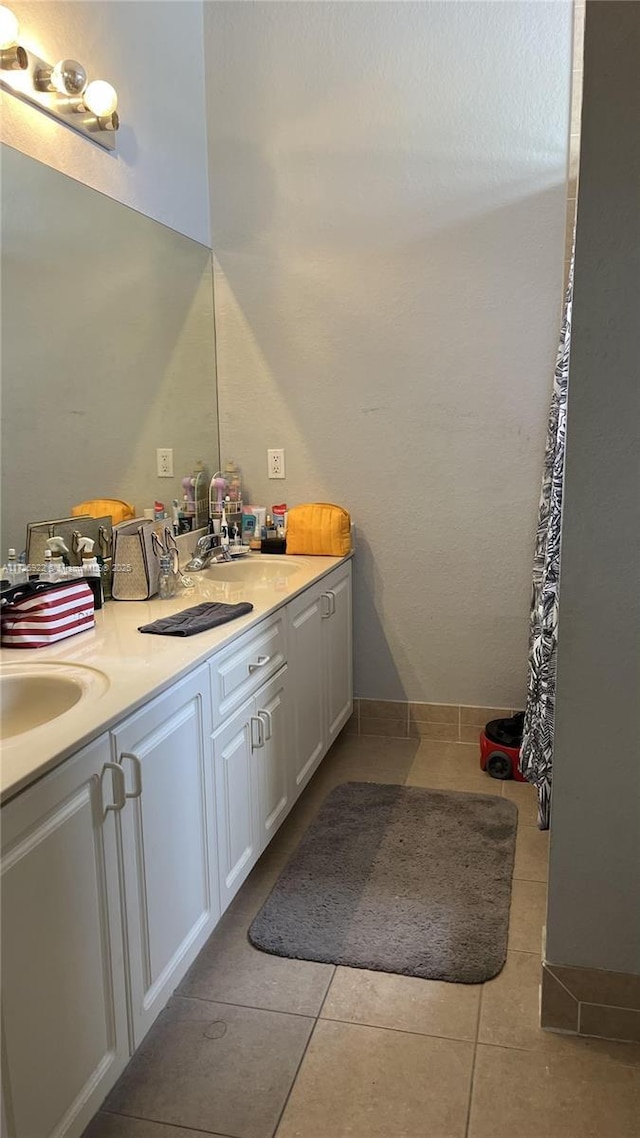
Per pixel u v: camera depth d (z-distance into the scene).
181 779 1.83
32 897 1.31
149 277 2.87
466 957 2.08
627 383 1.63
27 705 1.79
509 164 3.06
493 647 3.39
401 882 2.42
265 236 3.33
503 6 2.98
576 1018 1.85
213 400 3.44
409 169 3.16
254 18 3.19
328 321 3.32
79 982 1.45
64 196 2.35
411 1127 1.61
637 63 1.53
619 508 1.68
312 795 3.01
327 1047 1.81
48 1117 1.36
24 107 2.17
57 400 2.33
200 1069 1.76
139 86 2.77
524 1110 1.64
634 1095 1.68
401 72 3.11
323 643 3.03
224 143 3.30
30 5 2.19
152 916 1.71
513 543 3.29
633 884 1.78
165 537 2.60
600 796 1.77
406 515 3.38
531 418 3.19
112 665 1.82
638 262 1.59
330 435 3.40
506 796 2.98
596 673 1.74
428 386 3.27
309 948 2.13
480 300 3.17
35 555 2.24
